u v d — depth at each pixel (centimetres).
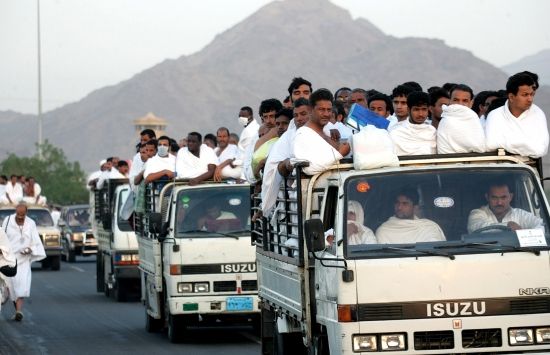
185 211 4850
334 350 2720
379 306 2647
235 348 4594
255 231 3888
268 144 3672
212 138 6469
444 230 2731
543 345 2667
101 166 8475
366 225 2733
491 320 2653
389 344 2642
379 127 3159
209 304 4762
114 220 7144
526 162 2925
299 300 3028
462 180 2789
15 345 4891
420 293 2652
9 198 11338
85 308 6756
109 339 5069
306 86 3969
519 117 2905
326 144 2941
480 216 2748
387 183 2778
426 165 2845
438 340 2653
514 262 2672
